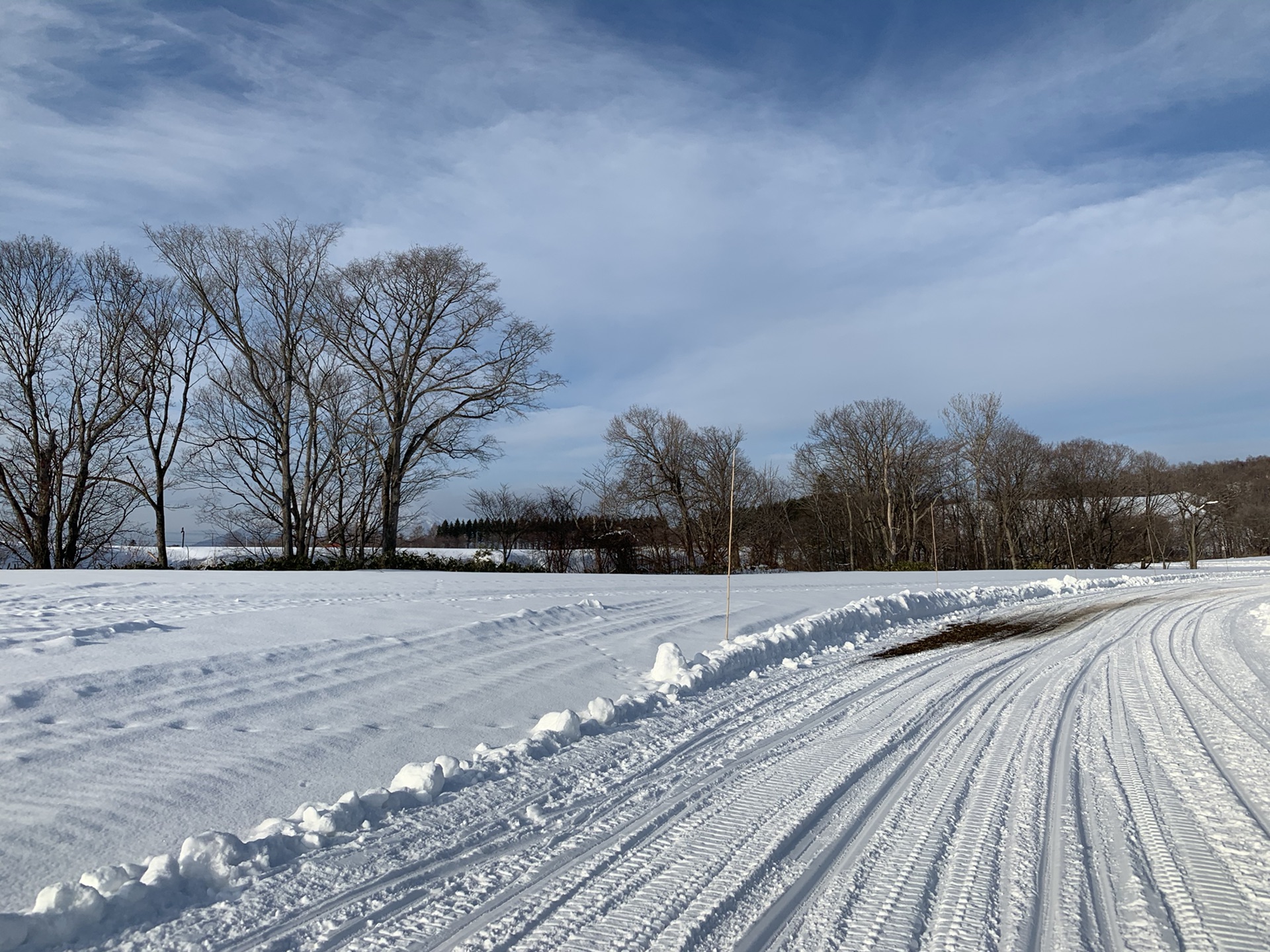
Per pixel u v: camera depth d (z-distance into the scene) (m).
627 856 4.12
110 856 3.88
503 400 35.56
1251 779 5.43
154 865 3.63
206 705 6.22
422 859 4.05
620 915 3.46
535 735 6.29
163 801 4.51
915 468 58.88
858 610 15.02
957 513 64.38
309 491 35.66
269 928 3.31
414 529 53.72
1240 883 3.78
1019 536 64.12
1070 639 13.18
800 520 62.62
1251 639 12.84
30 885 3.53
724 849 4.23
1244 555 92.75
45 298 31.62
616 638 10.84
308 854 4.04
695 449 52.53
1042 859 4.09
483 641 9.64
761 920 3.43
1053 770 5.69
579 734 6.57
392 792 4.81
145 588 14.04
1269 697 8.29
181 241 31.34
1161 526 77.25
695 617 13.15
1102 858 4.11
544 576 22.80
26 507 31.78
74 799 4.40
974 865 4.03
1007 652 11.77
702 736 6.67
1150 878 3.86
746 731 6.88
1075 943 3.22
